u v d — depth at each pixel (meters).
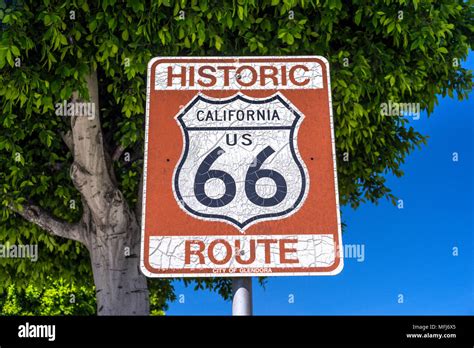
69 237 7.23
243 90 2.86
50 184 7.29
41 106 6.48
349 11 6.12
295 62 2.91
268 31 5.61
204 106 2.83
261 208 2.69
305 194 2.71
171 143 2.76
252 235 2.66
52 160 6.98
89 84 6.37
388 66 5.98
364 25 6.01
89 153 6.64
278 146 2.78
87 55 5.69
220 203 2.69
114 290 6.93
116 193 6.96
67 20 5.57
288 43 5.45
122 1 5.52
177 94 2.84
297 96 2.86
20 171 6.72
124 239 7.03
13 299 15.59
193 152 2.75
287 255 2.64
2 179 6.89
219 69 2.89
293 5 5.22
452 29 6.63
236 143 2.77
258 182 2.72
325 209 2.70
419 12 5.73
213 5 5.39
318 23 5.73
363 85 5.86
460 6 6.27
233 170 2.74
